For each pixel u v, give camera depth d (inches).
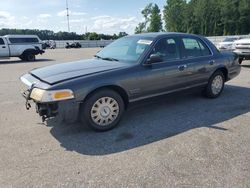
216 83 248.5
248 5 2987.2
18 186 115.6
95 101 168.4
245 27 3065.9
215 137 161.8
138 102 190.2
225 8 3117.6
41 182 118.2
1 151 147.9
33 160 137.5
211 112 209.5
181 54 215.0
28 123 191.8
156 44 199.8
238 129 174.1
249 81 336.5
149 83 190.7
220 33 3356.3
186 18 3634.4
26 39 807.1
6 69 550.9
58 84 157.2
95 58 215.5
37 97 157.8
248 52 457.1
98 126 172.1
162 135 166.4
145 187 113.4
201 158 136.3
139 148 149.2
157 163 132.2
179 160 134.7
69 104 157.6
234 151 143.3
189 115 202.8
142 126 182.4
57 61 755.4
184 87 217.6
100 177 121.2
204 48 237.0
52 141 160.6
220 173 122.6
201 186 113.4
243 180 117.3
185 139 159.6
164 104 231.0
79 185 115.6
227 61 252.5
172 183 115.7
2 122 195.0
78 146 153.3
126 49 208.4
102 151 146.6
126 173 124.0
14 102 252.8
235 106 224.7
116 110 178.2
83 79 163.6
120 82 175.0
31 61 766.5
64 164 133.2
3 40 743.7
